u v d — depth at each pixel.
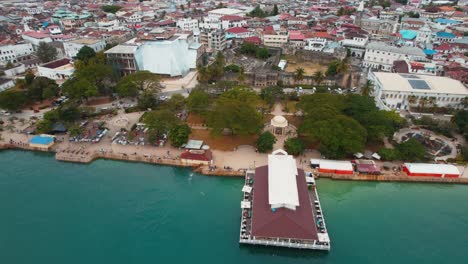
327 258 85.38
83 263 82.62
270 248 86.88
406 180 114.94
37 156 130.00
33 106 169.38
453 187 113.81
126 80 170.88
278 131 143.00
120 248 87.00
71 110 147.12
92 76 172.88
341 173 115.75
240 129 127.00
